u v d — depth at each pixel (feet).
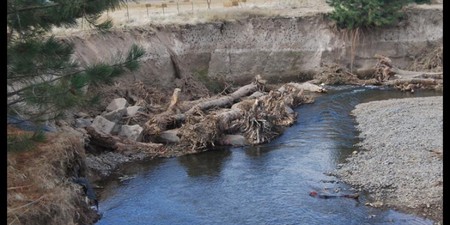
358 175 73.05
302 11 158.30
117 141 84.43
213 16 146.41
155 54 123.85
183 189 69.67
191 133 87.71
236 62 141.38
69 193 50.96
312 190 68.39
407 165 75.00
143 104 99.60
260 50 144.56
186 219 60.23
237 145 89.20
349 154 83.30
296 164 79.25
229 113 92.43
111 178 74.28
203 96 119.55
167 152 85.66
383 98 124.67
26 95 49.37
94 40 112.27
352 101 122.72
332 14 149.18
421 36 153.89
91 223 57.62
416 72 142.92
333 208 62.49
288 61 146.51
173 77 125.49
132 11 167.22
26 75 49.19
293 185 70.38
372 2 146.51
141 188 70.18
